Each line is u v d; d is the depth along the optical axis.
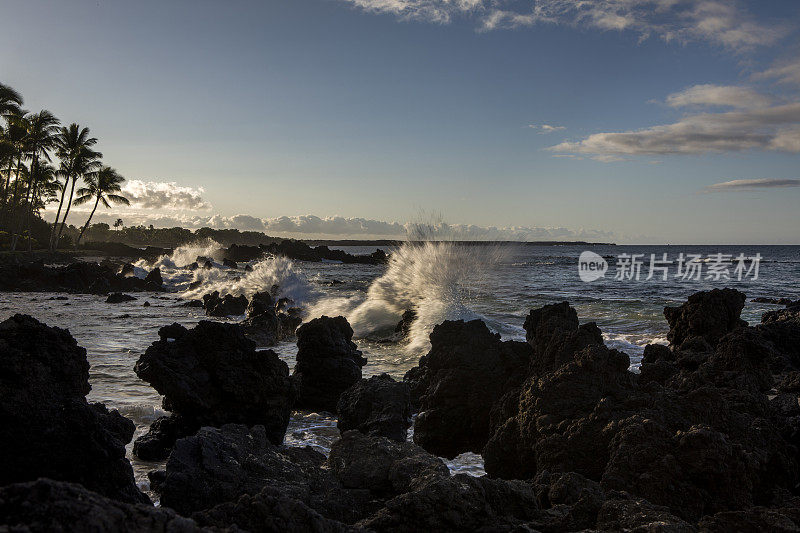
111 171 79.44
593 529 3.71
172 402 8.30
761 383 9.88
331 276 62.75
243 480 4.62
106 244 100.25
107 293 38.66
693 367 10.49
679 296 37.47
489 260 35.94
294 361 16.16
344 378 11.67
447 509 3.67
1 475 4.37
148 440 7.96
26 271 40.22
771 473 5.36
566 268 77.12
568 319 9.95
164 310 28.97
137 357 15.09
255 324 19.83
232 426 5.55
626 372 6.27
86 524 2.16
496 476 6.44
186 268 55.69
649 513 3.49
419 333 20.23
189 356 8.42
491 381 8.28
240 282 37.22
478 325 9.17
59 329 5.26
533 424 6.01
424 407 8.66
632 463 4.66
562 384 6.11
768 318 18.91
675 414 5.49
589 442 5.34
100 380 12.23
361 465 4.98
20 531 2.03
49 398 4.74
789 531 3.36
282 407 8.62
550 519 3.95
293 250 106.75
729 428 5.51
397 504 3.73
